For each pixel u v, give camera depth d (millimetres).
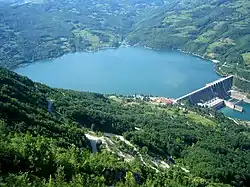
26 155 102625
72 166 110188
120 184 116562
